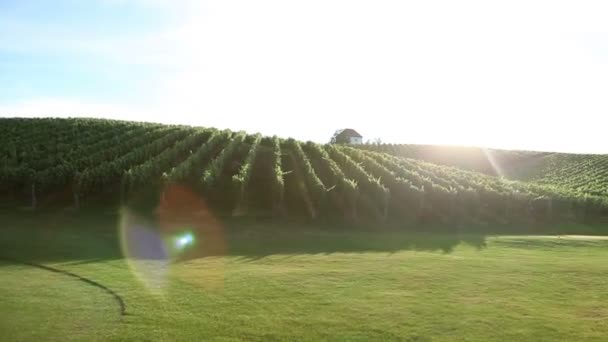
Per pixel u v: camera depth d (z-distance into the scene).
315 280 13.02
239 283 12.52
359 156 43.41
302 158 38.41
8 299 10.71
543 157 82.50
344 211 28.56
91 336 8.56
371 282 12.94
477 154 82.88
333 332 9.01
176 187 28.00
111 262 14.91
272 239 21.30
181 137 44.06
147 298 10.91
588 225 35.19
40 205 26.94
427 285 12.73
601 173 67.88
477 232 28.62
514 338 8.91
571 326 9.62
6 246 16.92
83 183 26.64
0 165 31.81
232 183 27.53
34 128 46.28
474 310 10.54
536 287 12.78
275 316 9.83
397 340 8.70
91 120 52.94
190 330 8.92
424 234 25.98
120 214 25.39
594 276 14.30
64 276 12.91
